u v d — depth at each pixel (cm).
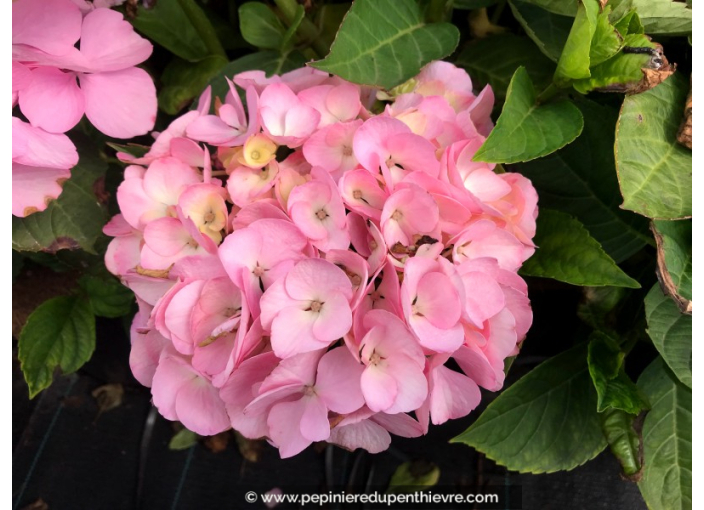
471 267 25
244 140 27
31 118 28
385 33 31
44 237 33
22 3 28
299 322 24
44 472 46
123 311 43
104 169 34
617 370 33
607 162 33
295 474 46
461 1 35
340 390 24
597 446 35
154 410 47
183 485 46
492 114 35
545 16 35
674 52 34
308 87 29
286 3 33
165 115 40
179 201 25
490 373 25
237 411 26
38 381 40
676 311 32
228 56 43
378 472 45
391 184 24
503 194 27
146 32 38
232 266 23
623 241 35
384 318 23
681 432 36
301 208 24
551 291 41
